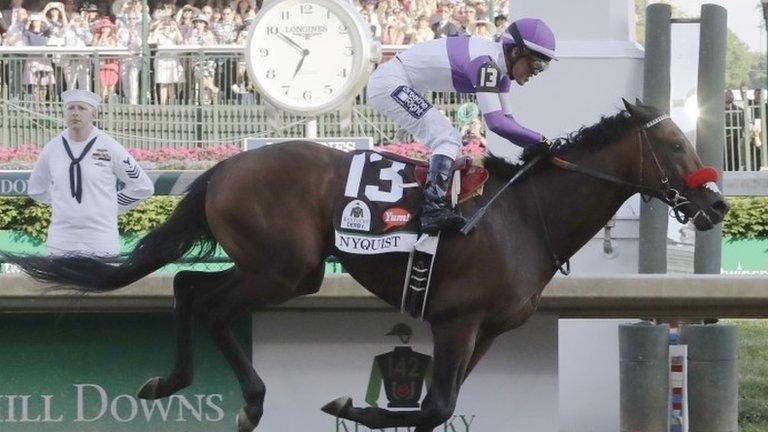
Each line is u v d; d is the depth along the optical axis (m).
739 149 16.45
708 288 7.20
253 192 6.67
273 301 6.75
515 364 7.67
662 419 8.88
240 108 19.25
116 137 19.34
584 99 9.63
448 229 6.48
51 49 19.86
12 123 19.45
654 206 8.75
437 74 6.76
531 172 6.86
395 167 6.70
